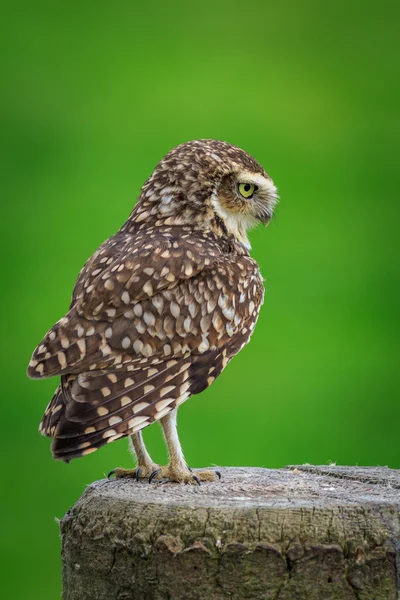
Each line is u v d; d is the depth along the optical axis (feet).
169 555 16.99
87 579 17.83
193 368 21.03
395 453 62.95
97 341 20.21
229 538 16.90
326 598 16.81
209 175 22.99
